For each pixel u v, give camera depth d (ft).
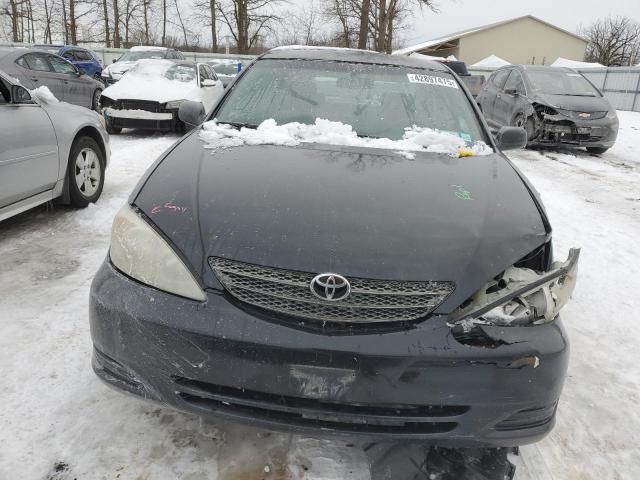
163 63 34.76
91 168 15.99
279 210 6.48
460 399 5.69
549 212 19.17
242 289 5.85
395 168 8.03
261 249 5.95
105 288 6.23
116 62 54.34
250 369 5.66
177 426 7.10
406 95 10.86
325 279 5.71
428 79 11.44
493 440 5.94
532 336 5.83
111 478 6.24
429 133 9.66
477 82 47.96
